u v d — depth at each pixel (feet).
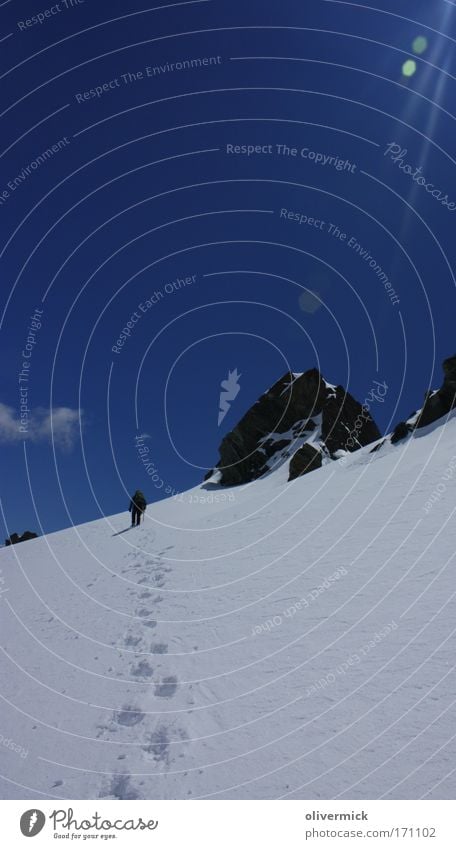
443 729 17.24
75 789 18.71
